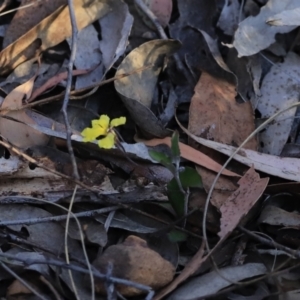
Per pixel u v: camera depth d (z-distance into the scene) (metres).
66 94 0.46
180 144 0.47
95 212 0.45
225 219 0.44
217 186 0.46
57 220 0.45
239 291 0.45
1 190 0.46
